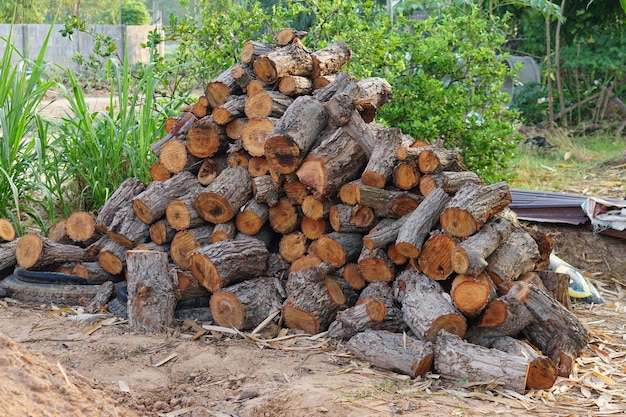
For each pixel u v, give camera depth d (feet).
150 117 25.46
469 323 16.53
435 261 16.76
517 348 15.57
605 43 51.62
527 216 26.21
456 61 31.55
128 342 16.53
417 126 28.09
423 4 46.09
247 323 17.66
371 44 29.48
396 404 13.75
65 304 19.26
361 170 18.98
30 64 24.07
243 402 13.93
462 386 14.76
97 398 12.16
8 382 11.07
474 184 17.13
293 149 17.95
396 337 15.89
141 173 24.11
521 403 14.15
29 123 25.68
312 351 16.53
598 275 24.53
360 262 18.02
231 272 17.93
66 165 25.25
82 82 66.90
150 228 19.76
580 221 25.41
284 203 19.01
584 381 15.56
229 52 29.53
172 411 13.65
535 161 42.42
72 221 20.44
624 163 41.14
